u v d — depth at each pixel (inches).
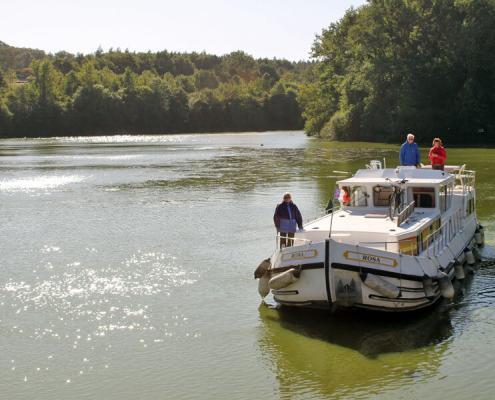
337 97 4958.2
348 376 597.3
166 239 1177.4
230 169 2492.6
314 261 701.9
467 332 691.4
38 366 634.2
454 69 3791.8
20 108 7003.0
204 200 1662.2
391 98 3976.4
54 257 1056.2
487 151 3058.6
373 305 707.4
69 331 723.4
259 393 568.4
